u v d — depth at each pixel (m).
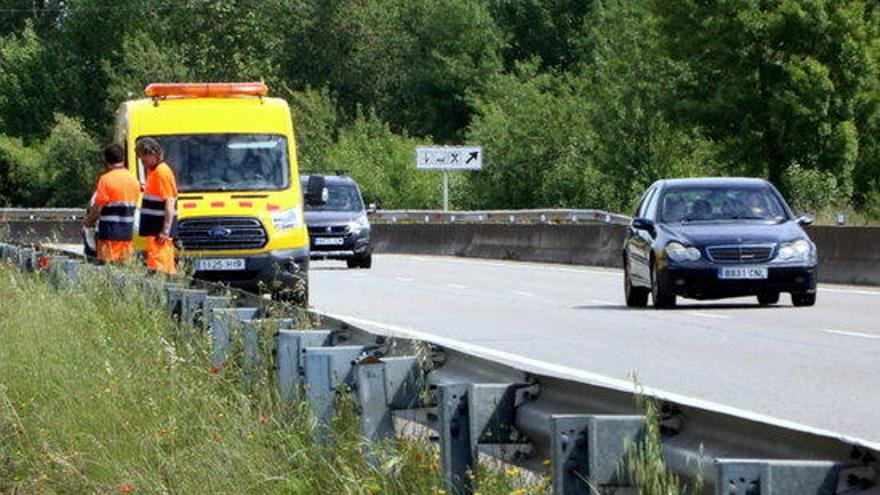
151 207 44.12
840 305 52.53
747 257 50.88
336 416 18.00
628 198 158.38
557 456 12.48
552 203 162.12
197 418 20.62
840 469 10.41
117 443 20.48
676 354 36.62
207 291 30.69
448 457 14.86
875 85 132.00
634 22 157.75
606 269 85.44
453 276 78.38
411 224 116.69
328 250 89.56
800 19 129.62
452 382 16.53
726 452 11.98
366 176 184.50
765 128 132.50
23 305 36.66
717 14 132.50
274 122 54.59
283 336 20.53
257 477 17.42
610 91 158.62
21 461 20.59
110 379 23.81
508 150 168.25
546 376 14.48
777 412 26.48
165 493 17.86
